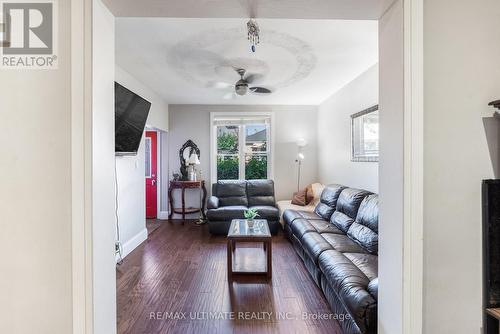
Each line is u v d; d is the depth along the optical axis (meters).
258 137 6.07
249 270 3.19
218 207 5.07
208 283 2.89
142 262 3.51
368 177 3.61
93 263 1.10
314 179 6.02
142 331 2.09
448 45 1.11
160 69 3.56
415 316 1.08
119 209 3.68
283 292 2.69
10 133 1.10
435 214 1.11
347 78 3.97
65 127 1.10
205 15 1.31
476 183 1.12
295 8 1.24
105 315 1.18
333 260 2.38
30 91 1.09
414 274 1.08
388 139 1.21
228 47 2.88
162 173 5.93
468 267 1.12
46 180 1.09
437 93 1.11
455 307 1.12
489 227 1.10
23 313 1.11
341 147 4.55
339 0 1.17
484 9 1.12
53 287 1.10
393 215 1.17
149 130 5.46
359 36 2.64
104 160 1.18
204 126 5.94
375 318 1.66
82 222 1.07
